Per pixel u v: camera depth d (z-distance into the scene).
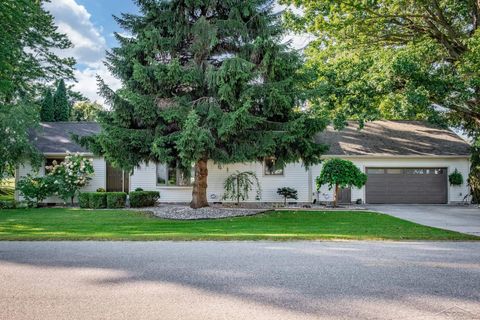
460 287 4.46
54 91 29.30
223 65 11.84
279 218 12.70
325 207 17.14
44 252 6.42
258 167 19.14
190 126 11.16
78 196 17.28
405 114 13.70
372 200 19.27
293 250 6.67
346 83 15.05
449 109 15.94
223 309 3.71
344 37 16.05
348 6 14.00
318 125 13.12
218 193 19.00
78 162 17.38
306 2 15.02
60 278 4.79
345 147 19.77
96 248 6.80
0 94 19.81
